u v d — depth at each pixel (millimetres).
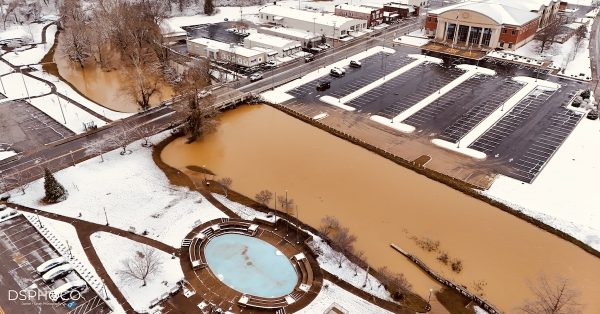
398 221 62312
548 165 73938
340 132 84438
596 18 168500
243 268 52500
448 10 132500
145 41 111562
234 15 169625
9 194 63031
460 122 87750
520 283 52250
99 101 97438
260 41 125938
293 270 52656
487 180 70375
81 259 52031
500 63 118875
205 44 123438
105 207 61531
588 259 55938
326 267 52812
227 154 77938
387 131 85000
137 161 73375
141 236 56375
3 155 73438
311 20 144750
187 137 82812
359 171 73562
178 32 135500
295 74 111000
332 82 106812
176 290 48625
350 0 196750
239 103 95625
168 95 99688
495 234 59969
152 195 64812
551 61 119000
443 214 63750
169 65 112875
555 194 66812
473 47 130500
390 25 156625
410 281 52281
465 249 57344
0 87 101312
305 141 82375
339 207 64938
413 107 93938
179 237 56688
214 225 58812
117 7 117750
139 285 49031
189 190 66625
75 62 119562
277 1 192375
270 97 98688
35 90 100500
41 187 65375
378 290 49906
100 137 79938
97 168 70688
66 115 88250
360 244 57969
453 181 70000
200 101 82688
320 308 47219
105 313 45469
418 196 67438
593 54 126688
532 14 134000
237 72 112000
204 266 52250
